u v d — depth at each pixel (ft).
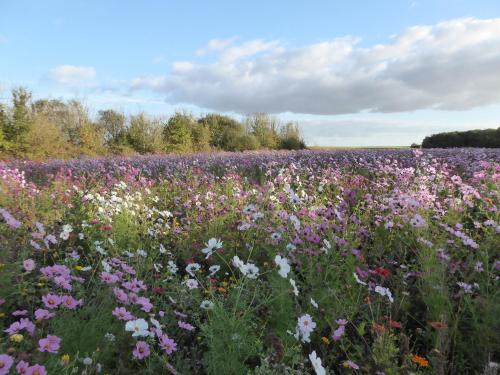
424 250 12.13
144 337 7.64
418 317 10.54
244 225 14.62
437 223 15.51
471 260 11.75
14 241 10.94
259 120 132.36
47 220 16.85
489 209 17.34
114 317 7.97
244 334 7.40
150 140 98.63
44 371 5.52
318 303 9.68
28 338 6.75
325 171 32.65
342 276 11.48
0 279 8.52
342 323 8.66
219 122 125.80
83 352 6.78
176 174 35.63
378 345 7.53
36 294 9.28
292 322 8.48
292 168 33.78
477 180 23.93
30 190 24.26
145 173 42.16
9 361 5.37
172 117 105.50
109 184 29.19
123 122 100.42
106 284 8.87
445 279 10.66
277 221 15.55
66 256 11.47
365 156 48.34
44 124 77.66
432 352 8.18
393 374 7.07
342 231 14.48
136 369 7.28
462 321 9.75
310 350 8.82
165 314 9.34
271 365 6.89
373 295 10.53
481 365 8.43
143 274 11.50
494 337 8.87
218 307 7.88
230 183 28.07
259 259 13.67
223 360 7.16
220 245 10.44
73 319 7.32
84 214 16.35
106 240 13.07
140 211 20.06
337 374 8.27
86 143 88.69
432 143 102.32
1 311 8.40
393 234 15.51
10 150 72.02
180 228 17.54
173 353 8.21
